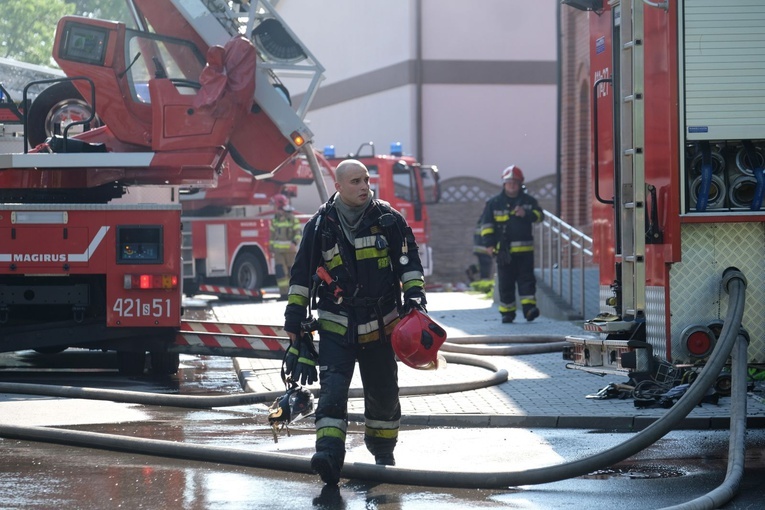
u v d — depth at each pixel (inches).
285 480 558.6
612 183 789.2
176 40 1107.3
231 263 1973.4
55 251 948.6
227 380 992.9
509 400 797.9
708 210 660.1
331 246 550.0
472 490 532.7
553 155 2906.0
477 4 2856.8
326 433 533.0
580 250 1382.9
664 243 658.2
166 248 954.7
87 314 982.4
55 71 1317.7
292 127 1099.3
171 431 706.2
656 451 627.5
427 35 2844.5
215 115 1036.5
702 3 653.3
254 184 1964.8
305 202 2465.6
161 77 1082.1
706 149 657.0
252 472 577.9
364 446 649.6
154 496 522.9
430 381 914.1
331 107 3203.7
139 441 626.5
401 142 2878.9
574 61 2016.5
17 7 2480.3
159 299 958.4
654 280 671.8
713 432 686.5
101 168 1021.2
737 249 660.7
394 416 575.8
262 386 885.2
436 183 2273.6
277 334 965.8
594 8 804.0
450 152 2864.2
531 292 1391.5
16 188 1010.1
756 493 522.3
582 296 1385.3
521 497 518.9
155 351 979.3
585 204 2010.3
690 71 652.1
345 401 542.3
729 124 654.5
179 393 907.4
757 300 659.4
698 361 652.7
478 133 2871.6
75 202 1035.9
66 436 657.0
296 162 2003.0
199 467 591.2
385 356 562.3
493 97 2876.5
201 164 1037.2
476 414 732.0
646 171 679.7
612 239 792.3
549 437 681.6
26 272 949.2
